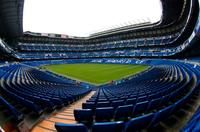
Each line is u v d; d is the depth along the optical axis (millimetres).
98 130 3396
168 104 6258
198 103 5934
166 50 43625
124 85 14391
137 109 4996
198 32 20844
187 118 4727
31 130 4969
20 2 23375
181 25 41250
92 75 27469
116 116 4770
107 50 63188
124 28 57750
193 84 9164
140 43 53438
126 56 51531
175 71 17406
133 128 3729
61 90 11211
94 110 4691
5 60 46406
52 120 5738
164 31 48625
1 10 24641
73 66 42344
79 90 13719
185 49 32500
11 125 4973
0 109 5754
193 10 21109
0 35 38875
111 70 32219
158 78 14875
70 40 69188
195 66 18312
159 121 4348
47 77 22406
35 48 58031
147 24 49469
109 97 7562
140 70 29578
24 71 24797
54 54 59750
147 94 7160
